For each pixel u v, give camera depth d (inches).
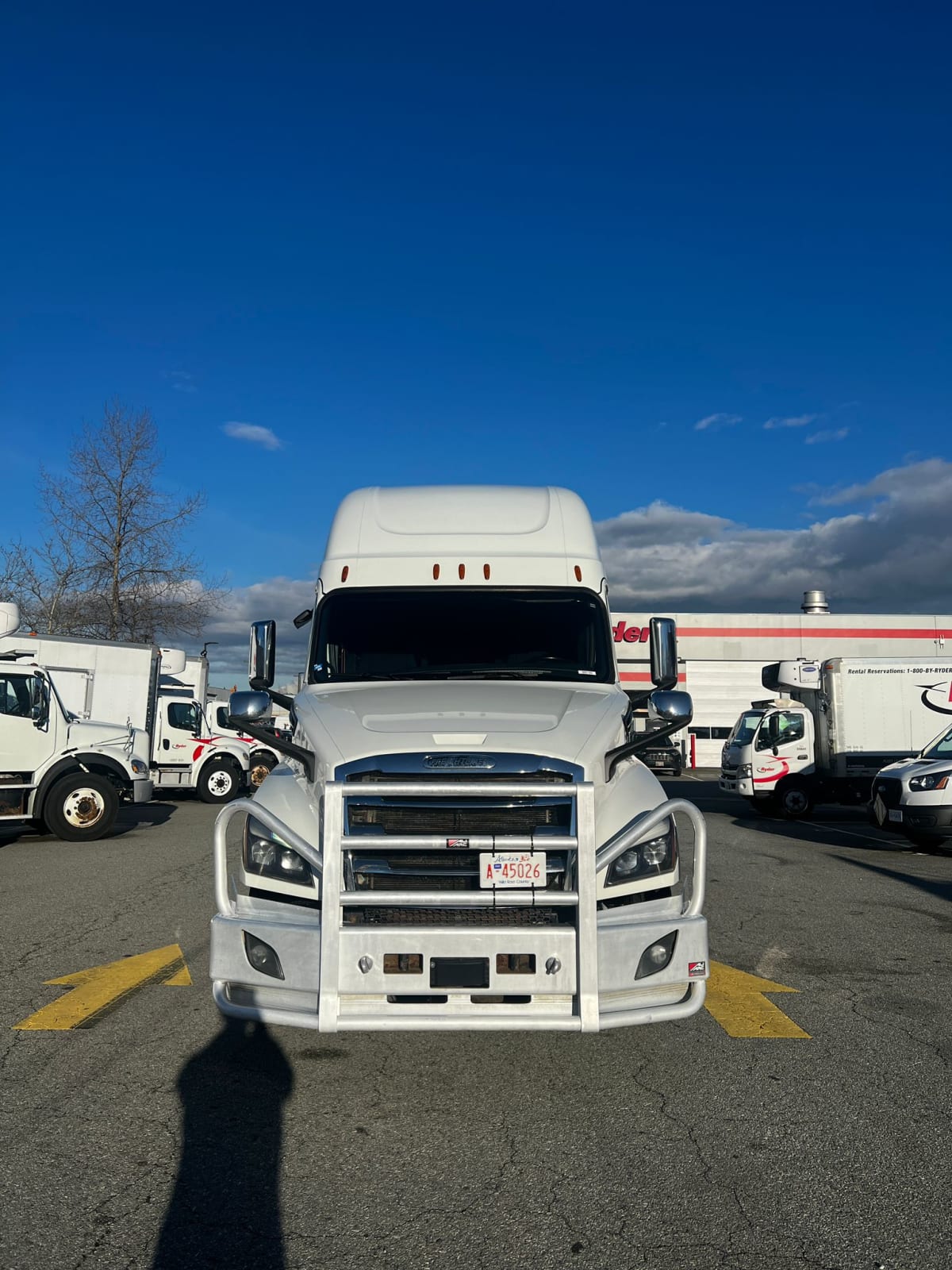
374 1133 158.6
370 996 162.1
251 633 241.1
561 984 162.9
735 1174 144.2
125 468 1246.3
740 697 1694.1
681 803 176.7
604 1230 128.3
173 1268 118.5
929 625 1700.3
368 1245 124.6
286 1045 201.0
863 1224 129.9
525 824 172.4
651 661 229.5
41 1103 169.2
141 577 1254.9
